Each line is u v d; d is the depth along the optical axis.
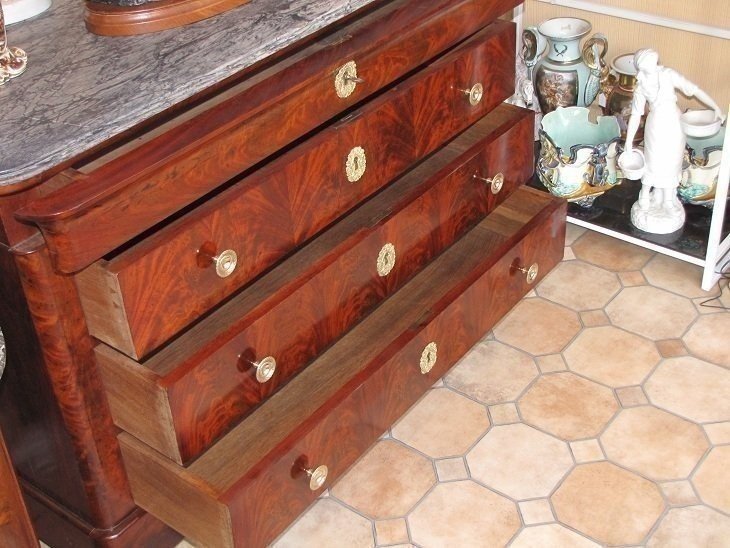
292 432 1.37
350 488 1.65
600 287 2.05
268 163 1.47
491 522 1.57
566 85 2.12
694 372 1.82
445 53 1.70
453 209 1.68
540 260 1.84
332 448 1.45
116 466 1.40
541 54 2.19
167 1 1.34
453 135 1.68
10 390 1.38
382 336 1.66
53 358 1.26
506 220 1.93
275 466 1.33
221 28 1.33
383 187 1.72
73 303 1.24
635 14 2.11
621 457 1.66
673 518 1.55
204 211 1.25
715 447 1.67
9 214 1.16
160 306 1.23
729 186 2.05
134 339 1.21
